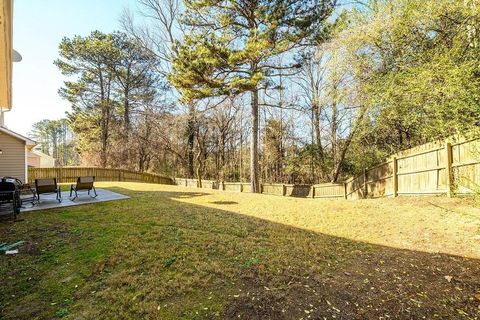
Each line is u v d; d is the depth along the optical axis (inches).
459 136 239.9
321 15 444.5
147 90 1042.7
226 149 1088.2
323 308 104.5
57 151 2361.0
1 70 216.2
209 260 148.1
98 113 1018.1
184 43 464.1
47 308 106.9
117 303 108.8
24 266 139.0
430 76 255.1
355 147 586.6
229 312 102.7
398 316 98.7
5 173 433.7
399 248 164.4
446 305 104.3
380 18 341.4
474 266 133.3
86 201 308.0
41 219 223.6
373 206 289.0
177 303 108.7
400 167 339.0
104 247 162.2
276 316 100.0
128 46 955.3
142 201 314.0
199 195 389.4
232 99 607.8
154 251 157.4
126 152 1022.4
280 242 177.8
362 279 126.8
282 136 888.3
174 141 993.5
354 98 401.1
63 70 910.4
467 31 247.8
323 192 598.9
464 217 198.5
